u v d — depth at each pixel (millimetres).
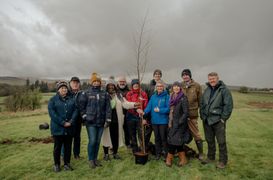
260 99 49812
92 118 6129
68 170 6180
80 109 6195
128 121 7051
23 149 8789
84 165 6539
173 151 6223
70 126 5980
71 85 6969
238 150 7977
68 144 6199
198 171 5930
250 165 6391
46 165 6738
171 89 6797
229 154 7480
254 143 9031
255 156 7238
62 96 6102
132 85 7184
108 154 6996
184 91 6883
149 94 7484
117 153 7605
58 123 5863
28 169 6477
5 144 9719
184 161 6352
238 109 28062
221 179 5449
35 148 8852
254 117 18625
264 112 23406
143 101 7152
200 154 6793
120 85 7539
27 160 7305
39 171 6266
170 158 6281
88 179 5598
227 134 11055
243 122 15562
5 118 20516
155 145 6855
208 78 6168
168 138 6211
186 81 6891
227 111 5840
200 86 6824
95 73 6461
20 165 6848
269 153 7562
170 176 5660
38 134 11703
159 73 7094
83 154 7695
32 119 18938
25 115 22578
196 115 6789
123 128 7891
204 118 6234
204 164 6402
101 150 8172
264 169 6078
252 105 36562
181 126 6137
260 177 5551
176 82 6320
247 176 5637
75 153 7113
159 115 6582
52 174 5969
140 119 7098
